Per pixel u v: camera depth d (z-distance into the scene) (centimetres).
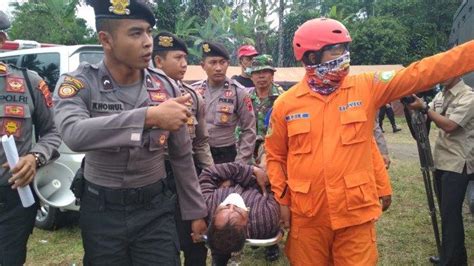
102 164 177
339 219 218
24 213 235
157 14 2266
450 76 203
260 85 404
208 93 382
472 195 401
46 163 235
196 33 2497
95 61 450
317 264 234
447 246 334
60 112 162
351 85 220
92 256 184
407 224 477
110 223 179
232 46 2352
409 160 856
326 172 217
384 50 2323
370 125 221
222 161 376
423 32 2619
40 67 453
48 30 2278
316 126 220
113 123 149
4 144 211
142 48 164
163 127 150
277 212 232
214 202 233
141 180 179
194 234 213
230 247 199
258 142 385
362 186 217
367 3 3192
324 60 214
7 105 230
